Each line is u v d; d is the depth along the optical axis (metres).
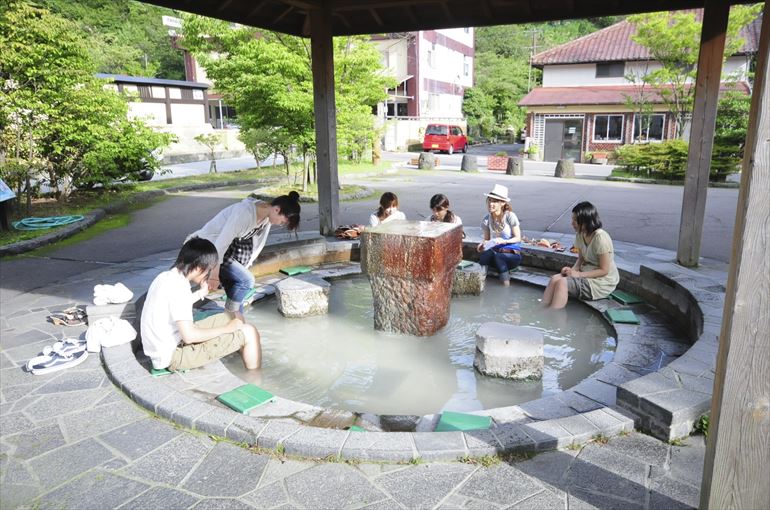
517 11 7.39
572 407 3.25
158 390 3.30
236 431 2.84
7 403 3.28
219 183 15.56
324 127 7.46
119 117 11.96
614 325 4.77
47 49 9.71
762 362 1.83
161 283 3.52
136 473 2.60
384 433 2.79
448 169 21.23
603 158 23.36
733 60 20.84
